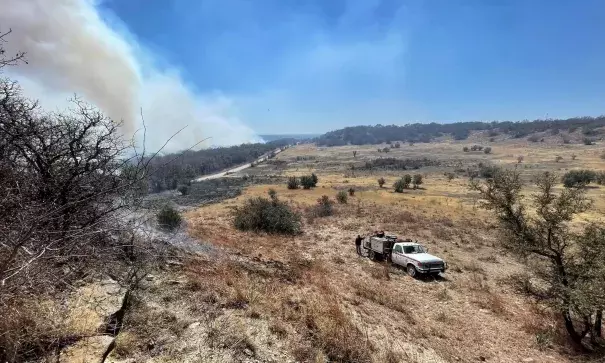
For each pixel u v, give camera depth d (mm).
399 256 17031
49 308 4145
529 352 9742
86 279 5332
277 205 24844
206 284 7426
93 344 4078
